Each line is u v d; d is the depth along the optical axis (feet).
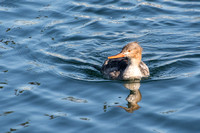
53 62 56.54
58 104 43.73
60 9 74.38
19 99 45.01
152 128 37.99
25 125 39.24
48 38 64.34
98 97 45.65
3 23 68.49
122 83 50.44
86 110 42.16
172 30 67.41
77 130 38.04
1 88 47.75
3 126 39.14
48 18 70.85
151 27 68.54
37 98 45.24
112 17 72.08
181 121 38.93
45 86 48.57
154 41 63.98
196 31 66.64
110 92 47.24
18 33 65.36
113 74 52.60
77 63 56.80
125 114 41.04
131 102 44.04
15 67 54.03
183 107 41.88
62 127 38.70
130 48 51.21
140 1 77.05
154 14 72.84
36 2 76.74
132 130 37.73
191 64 54.80
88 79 51.49
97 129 38.11
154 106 42.68
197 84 47.52
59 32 66.33
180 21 69.92
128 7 75.46
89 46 62.49
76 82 50.08
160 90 46.98
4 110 42.39
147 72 53.26
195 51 59.62
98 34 66.28
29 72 52.70
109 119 40.11
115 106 43.01
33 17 71.15
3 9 73.56
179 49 60.95
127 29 67.92
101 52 60.75
